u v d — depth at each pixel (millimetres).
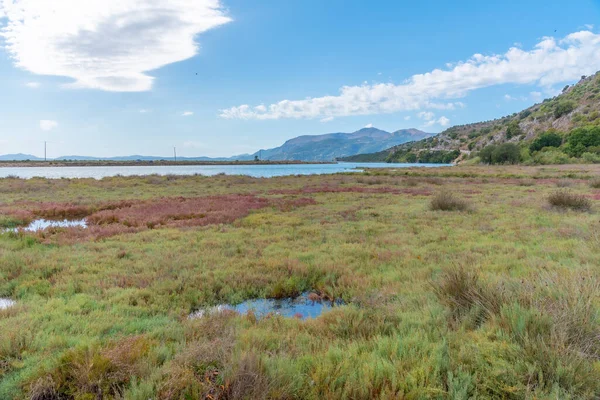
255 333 4035
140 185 32219
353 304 5375
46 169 92125
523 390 2699
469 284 4832
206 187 30266
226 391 2838
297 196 22578
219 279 6863
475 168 67812
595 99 119812
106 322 4738
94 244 9656
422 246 9344
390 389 2928
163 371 3100
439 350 3348
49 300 5598
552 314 3635
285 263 7711
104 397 2922
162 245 9656
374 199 20562
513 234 10250
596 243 8242
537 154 92938
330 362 3266
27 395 3006
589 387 2688
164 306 5660
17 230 11531
